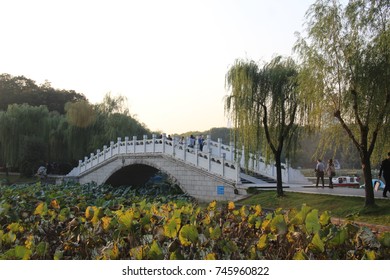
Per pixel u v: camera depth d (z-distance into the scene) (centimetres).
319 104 1530
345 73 1441
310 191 1995
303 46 1620
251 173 2550
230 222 754
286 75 1950
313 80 1530
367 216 1421
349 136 1526
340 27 1462
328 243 577
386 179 1652
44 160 4338
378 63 1380
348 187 2464
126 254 622
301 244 593
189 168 2527
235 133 2072
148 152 2833
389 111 1410
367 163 1475
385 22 1397
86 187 2788
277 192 1969
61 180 3616
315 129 1742
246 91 1980
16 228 768
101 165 3350
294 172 2559
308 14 1551
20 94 6162
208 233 646
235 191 2230
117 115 4475
